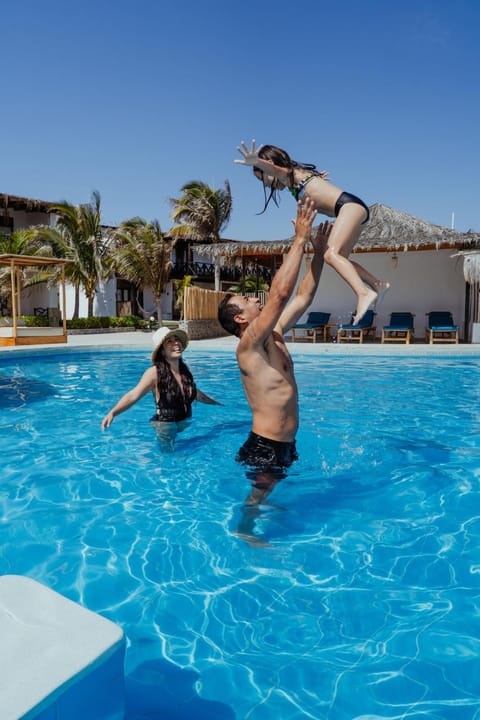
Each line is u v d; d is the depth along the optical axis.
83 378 10.17
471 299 16.86
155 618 2.43
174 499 3.87
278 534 3.30
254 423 4.08
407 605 2.53
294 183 3.63
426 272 18.34
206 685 2.01
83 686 1.29
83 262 26.77
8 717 1.11
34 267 25.95
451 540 3.22
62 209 26.42
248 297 3.93
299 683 2.01
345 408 7.06
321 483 4.14
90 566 2.91
